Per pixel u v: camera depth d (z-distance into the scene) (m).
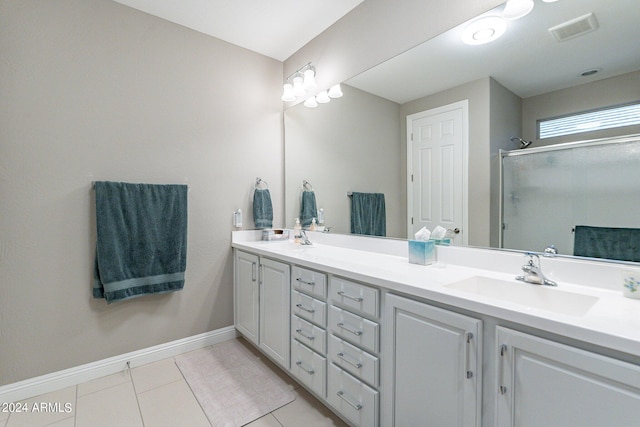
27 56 1.78
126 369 2.11
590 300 1.10
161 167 2.24
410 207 1.88
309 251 2.10
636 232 1.13
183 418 1.65
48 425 1.58
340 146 2.31
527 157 1.40
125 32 2.09
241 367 2.17
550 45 1.33
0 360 1.73
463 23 1.58
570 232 1.28
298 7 2.14
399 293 1.28
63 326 1.91
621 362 0.76
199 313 2.44
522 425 0.93
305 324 1.78
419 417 1.20
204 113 2.43
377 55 2.01
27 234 1.79
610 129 1.18
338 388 1.55
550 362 0.87
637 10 1.13
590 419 0.80
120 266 2.01
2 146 1.72
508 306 0.96
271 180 2.81
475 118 1.57
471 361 1.04
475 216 1.58
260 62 2.74
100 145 2.01
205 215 2.45
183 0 2.05
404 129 1.90
